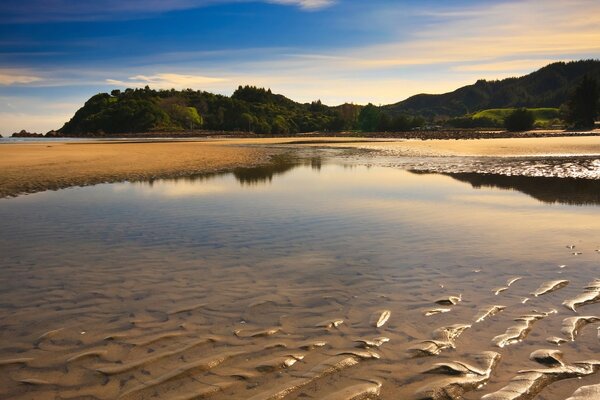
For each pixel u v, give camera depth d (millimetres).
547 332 5102
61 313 5895
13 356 4727
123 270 7746
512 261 7926
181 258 8430
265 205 14000
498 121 177250
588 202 13961
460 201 14445
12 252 8891
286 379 4191
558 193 15906
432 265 7805
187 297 6453
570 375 4152
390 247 9016
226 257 8484
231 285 6949
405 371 4297
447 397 3838
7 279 7289
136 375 4301
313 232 10391
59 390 4059
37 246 9336
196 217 12219
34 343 5031
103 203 14555
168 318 5699
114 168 26734
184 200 15086
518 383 4020
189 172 24766
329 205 13906
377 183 19312
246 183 19719
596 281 6809
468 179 20500
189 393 3971
